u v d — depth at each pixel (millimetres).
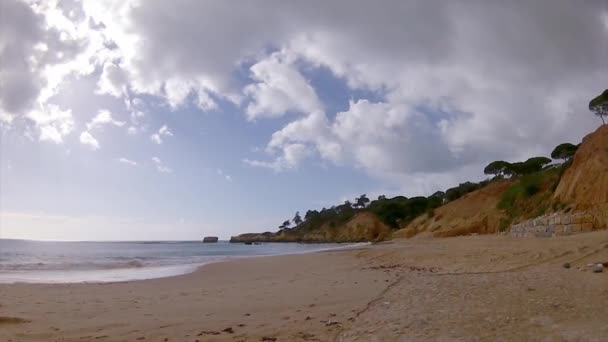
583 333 4465
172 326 6312
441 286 7734
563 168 36281
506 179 59125
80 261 28375
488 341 4480
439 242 30469
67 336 5816
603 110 40125
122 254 46688
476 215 50344
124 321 6750
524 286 7102
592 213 21172
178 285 12430
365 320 5961
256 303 8242
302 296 8891
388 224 96250
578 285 6980
